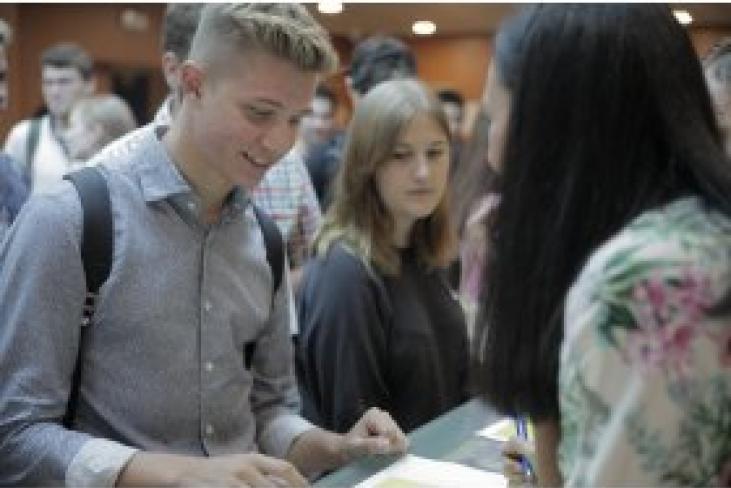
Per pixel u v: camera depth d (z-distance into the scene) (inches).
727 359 23.7
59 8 260.1
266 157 45.4
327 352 62.1
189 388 46.6
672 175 26.7
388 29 239.3
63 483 41.5
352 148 66.3
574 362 24.9
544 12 27.7
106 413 45.0
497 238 29.0
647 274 24.0
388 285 65.0
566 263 27.1
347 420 60.8
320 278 64.1
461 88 301.3
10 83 249.6
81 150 125.1
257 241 51.4
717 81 45.0
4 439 42.8
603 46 26.6
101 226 44.1
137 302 44.8
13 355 42.8
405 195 65.1
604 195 26.8
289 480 42.3
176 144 47.0
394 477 47.3
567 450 26.1
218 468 41.5
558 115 27.1
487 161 31.5
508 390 29.0
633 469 23.8
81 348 44.8
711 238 24.6
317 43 43.8
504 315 28.7
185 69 45.4
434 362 65.7
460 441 54.1
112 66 277.6
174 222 46.7
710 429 23.9
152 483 40.6
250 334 50.6
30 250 43.1
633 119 26.6
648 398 23.5
